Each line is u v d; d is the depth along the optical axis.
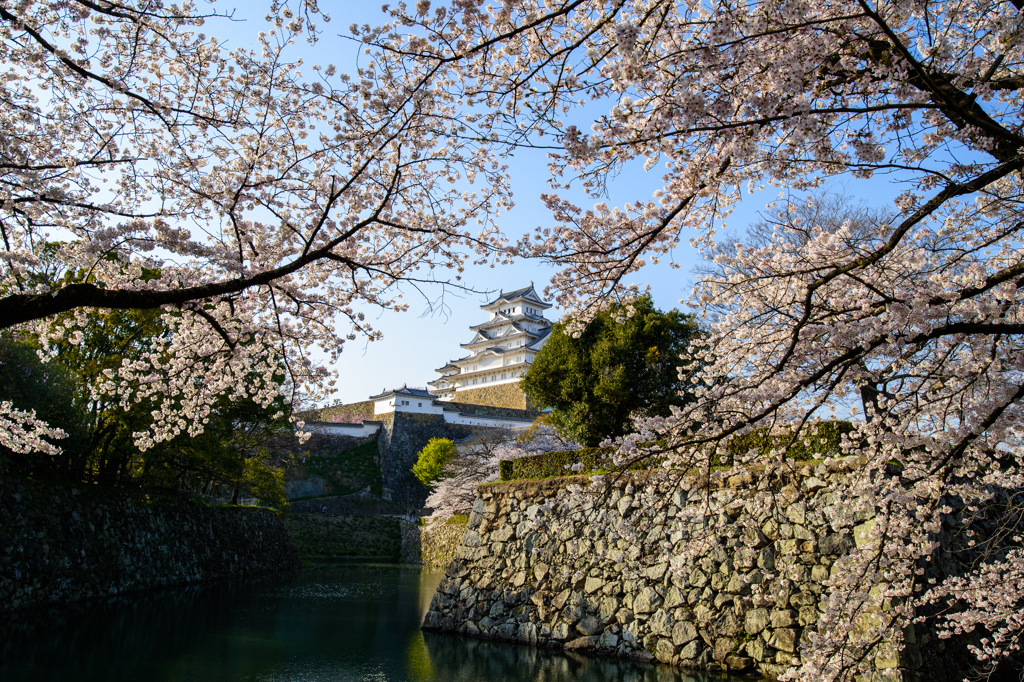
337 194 4.85
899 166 3.76
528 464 12.27
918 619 4.58
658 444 5.07
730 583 7.90
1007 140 3.16
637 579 8.95
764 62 3.41
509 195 5.69
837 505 5.08
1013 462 7.00
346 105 4.98
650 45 3.47
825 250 4.27
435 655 9.04
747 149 3.39
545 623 9.89
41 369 12.22
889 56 3.30
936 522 4.42
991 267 4.50
